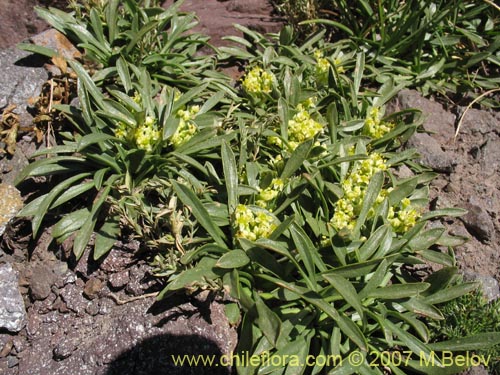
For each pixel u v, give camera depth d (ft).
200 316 0.81
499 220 0.99
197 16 1.29
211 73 1.16
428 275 0.90
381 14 1.17
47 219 0.91
